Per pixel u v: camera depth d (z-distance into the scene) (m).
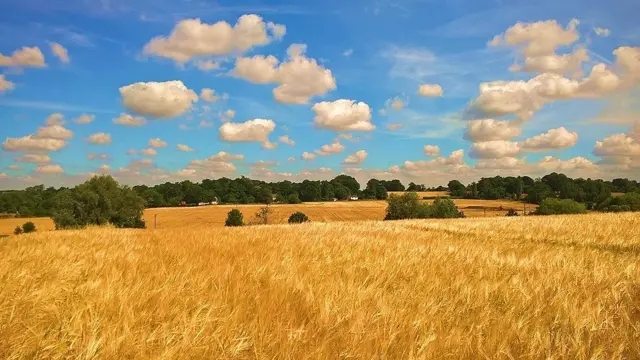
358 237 16.52
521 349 4.04
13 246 11.59
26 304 4.84
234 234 17.53
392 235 18.92
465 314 5.20
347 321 4.66
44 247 11.04
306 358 3.56
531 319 4.96
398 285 6.86
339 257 10.15
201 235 16.58
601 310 5.40
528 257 11.02
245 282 6.37
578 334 4.29
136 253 10.28
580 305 5.61
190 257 9.20
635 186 150.00
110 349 3.55
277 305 5.14
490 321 4.87
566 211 93.25
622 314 5.30
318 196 167.75
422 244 13.99
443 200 104.19
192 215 115.44
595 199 122.81
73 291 5.52
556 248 13.36
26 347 3.68
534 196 142.50
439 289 6.45
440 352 3.85
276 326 4.23
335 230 22.09
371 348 3.85
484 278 7.64
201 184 158.50
